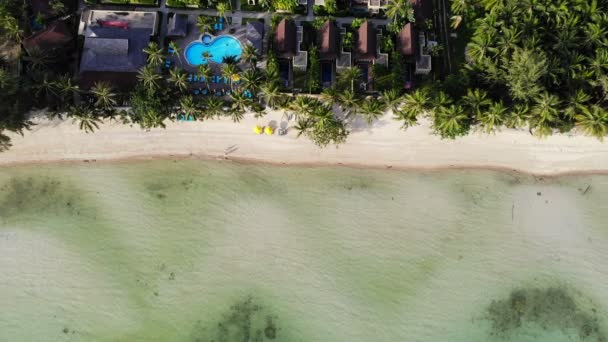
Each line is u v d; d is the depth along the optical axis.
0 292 52.38
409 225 54.41
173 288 52.75
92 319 52.06
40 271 52.81
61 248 53.34
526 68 48.53
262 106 54.53
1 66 54.31
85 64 53.62
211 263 53.25
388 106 52.09
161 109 51.59
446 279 53.41
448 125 50.72
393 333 52.06
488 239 54.34
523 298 53.09
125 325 52.00
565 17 51.56
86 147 54.91
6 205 54.00
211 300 52.56
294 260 53.38
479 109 50.94
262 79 52.03
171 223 53.97
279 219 54.22
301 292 52.78
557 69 50.09
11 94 49.59
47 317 52.00
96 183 54.66
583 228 54.69
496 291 53.22
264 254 53.47
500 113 49.81
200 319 52.25
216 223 54.00
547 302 53.06
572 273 53.72
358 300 52.69
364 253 53.69
